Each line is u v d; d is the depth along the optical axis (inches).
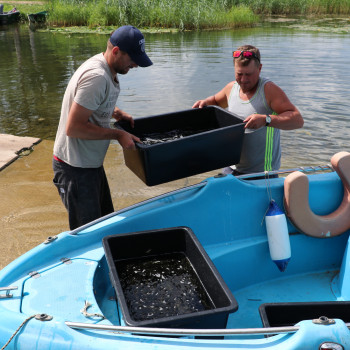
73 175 105.2
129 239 85.0
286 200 103.3
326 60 376.2
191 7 640.4
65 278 81.7
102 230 92.9
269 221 102.2
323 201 109.0
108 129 95.4
